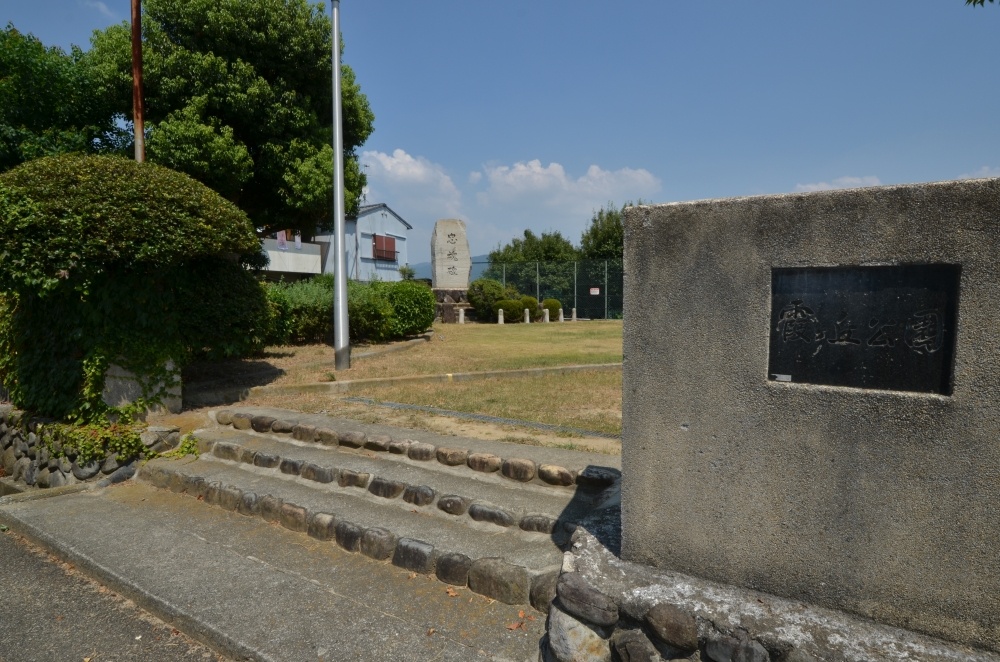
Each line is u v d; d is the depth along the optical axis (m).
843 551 2.36
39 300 6.45
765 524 2.50
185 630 3.25
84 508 4.93
